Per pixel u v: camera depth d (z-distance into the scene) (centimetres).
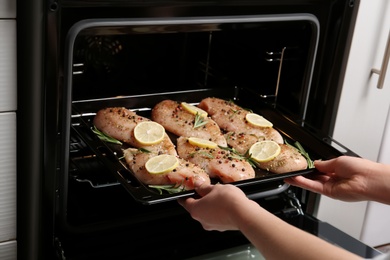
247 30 146
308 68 135
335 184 117
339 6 133
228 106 145
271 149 129
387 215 158
